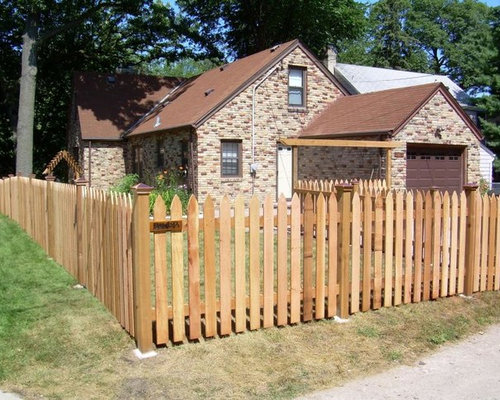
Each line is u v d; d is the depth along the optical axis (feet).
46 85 99.35
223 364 15.35
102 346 16.38
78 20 80.84
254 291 17.52
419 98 54.54
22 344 16.51
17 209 42.52
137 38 103.19
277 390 14.11
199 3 102.32
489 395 14.17
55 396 13.51
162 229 15.92
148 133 69.56
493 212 22.82
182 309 16.40
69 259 25.84
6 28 82.58
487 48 95.91
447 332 18.56
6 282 23.94
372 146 50.90
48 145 103.09
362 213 20.11
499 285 23.24
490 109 90.94
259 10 104.27
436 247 21.30
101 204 19.94
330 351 16.60
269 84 64.18
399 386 14.62
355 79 103.14
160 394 13.69
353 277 19.44
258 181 63.77
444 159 57.21
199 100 67.10
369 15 163.43
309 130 64.39
